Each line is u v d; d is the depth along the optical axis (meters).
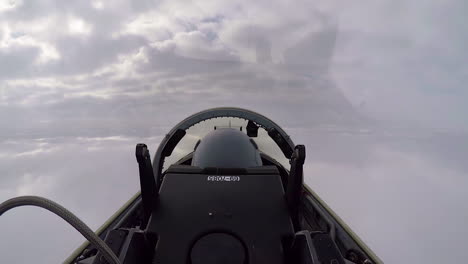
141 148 0.79
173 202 0.93
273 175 1.00
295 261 0.80
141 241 0.79
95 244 0.55
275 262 0.82
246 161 1.06
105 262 0.65
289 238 0.86
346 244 1.09
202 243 0.84
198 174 1.01
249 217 0.90
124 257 0.69
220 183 0.98
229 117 1.67
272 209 0.92
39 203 0.53
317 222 1.29
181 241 0.85
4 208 0.54
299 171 0.83
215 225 0.88
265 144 1.63
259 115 1.65
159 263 0.82
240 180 0.98
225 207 0.92
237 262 0.81
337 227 1.18
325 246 0.71
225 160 1.04
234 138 1.09
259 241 0.85
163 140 1.50
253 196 0.95
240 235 0.86
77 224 0.54
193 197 0.94
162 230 0.87
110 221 1.15
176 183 0.98
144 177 0.84
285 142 1.56
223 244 0.84
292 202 0.89
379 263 0.97
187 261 0.82
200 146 1.11
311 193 1.45
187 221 0.89
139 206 1.31
